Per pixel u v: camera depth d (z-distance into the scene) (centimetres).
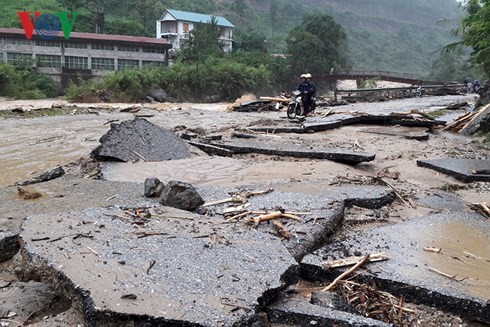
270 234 482
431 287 390
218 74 4909
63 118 1917
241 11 10100
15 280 412
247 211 555
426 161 922
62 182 737
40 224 463
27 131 1491
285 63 5938
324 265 427
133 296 329
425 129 1489
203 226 486
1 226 518
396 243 495
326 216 545
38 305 366
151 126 1036
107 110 2395
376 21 13838
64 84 4506
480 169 844
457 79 7169
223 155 1036
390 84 6912
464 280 409
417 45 12700
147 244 425
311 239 484
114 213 509
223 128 1495
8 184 820
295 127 1415
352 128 1505
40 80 4238
